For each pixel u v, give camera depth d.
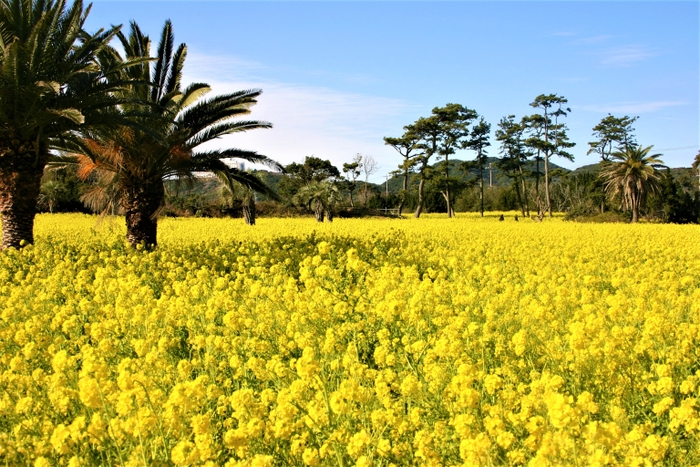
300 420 3.75
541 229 27.94
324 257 12.82
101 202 16.44
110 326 6.36
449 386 4.09
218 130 15.82
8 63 11.80
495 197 97.31
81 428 3.43
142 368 4.79
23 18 12.91
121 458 3.34
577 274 10.40
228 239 20.00
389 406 3.96
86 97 13.12
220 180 17.44
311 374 3.97
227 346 5.52
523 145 75.75
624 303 6.34
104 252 14.05
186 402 3.72
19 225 14.13
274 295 7.35
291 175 80.38
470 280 9.73
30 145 13.85
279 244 17.06
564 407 3.08
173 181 16.92
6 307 7.64
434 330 6.51
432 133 69.94
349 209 61.56
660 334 5.23
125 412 3.68
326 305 6.89
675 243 19.48
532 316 6.04
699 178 76.50
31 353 4.88
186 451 3.17
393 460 3.66
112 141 14.70
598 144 84.38
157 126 14.90
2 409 4.08
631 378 4.52
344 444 3.50
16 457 3.53
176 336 6.74
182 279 11.19
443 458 3.56
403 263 12.66
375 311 6.45
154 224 16.00
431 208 87.19
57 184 44.69
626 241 19.62
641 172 51.66
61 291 9.06
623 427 3.62
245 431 3.54
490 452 3.24
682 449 3.52
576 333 4.59
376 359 5.03
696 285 10.31
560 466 3.04
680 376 4.77
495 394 4.20
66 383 4.33
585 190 83.38
